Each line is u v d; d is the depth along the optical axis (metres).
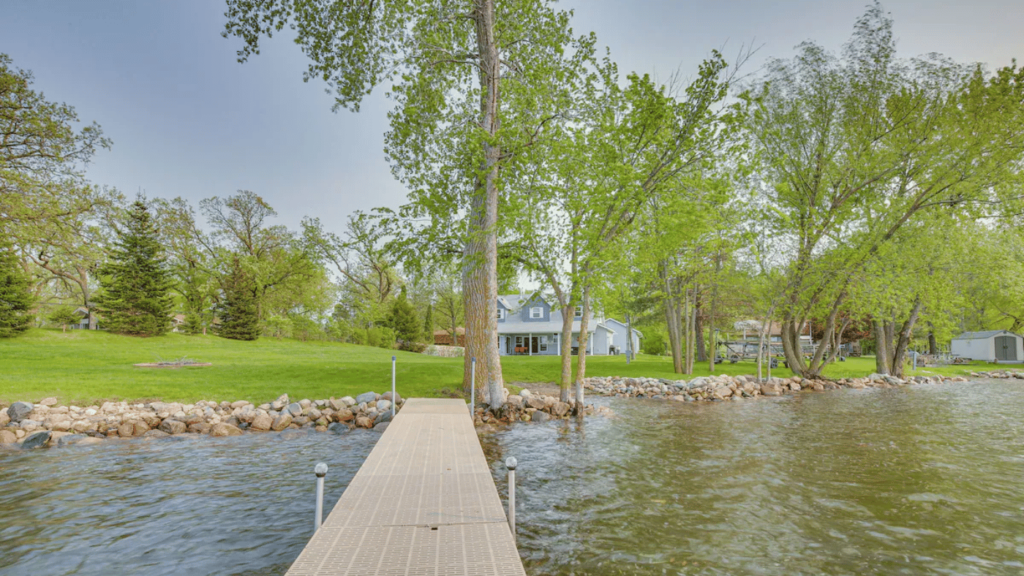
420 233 16.34
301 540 6.55
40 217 24.28
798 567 5.89
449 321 65.81
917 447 12.25
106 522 7.09
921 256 25.48
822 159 25.67
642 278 25.77
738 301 28.17
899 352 31.72
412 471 7.01
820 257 26.02
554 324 52.31
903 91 24.09
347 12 17.72
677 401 20.83
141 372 19.27
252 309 46.22
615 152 14.59
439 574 3.88
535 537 6.70
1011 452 11.77
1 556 5.98
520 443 12.54
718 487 8.98
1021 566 5.97
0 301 34.19
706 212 14.76
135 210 41.50
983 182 24.05
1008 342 50.66
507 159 16.03
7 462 10.24
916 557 6.19
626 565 5.90
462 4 18.39
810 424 15.41
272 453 11.23
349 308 61.59
